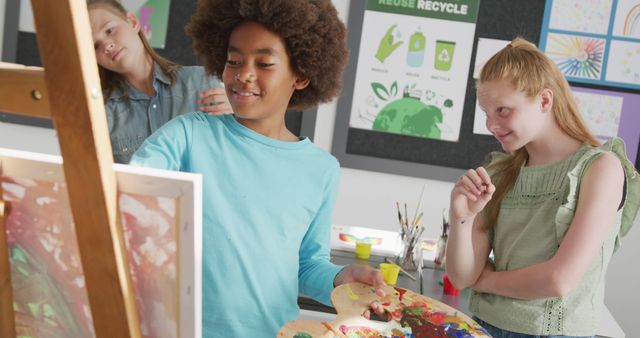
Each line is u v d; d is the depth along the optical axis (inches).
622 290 109.0
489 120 45.1
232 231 36.5
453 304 66.8
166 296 24.4
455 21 107.3
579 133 44.9
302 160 39.4
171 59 109.8
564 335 43.3
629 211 45.1
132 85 67.7
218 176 37.1
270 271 37.5
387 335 33.9
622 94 106.0
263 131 38.9
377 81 109.7
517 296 43.3
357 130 111.1
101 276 23.0
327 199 41.1
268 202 37.5
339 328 33.6
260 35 36.5
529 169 46.2
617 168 42.6
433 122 110.0
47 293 26.1
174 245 23.3
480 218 48.3
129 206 23.0
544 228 44.1
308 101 43.5
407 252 78.6
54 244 24.9
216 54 41.5
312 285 40.4
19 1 110.2
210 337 36.4
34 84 21.0
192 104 68.9
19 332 27.2
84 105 20.6
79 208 22.2
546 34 106.0
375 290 37.6
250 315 37.0
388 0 107.9
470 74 108.3
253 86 36.4
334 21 40.4
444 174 110.6
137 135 68.4
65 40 20.0
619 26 104.7
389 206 113.1
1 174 23.7
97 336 24.0
